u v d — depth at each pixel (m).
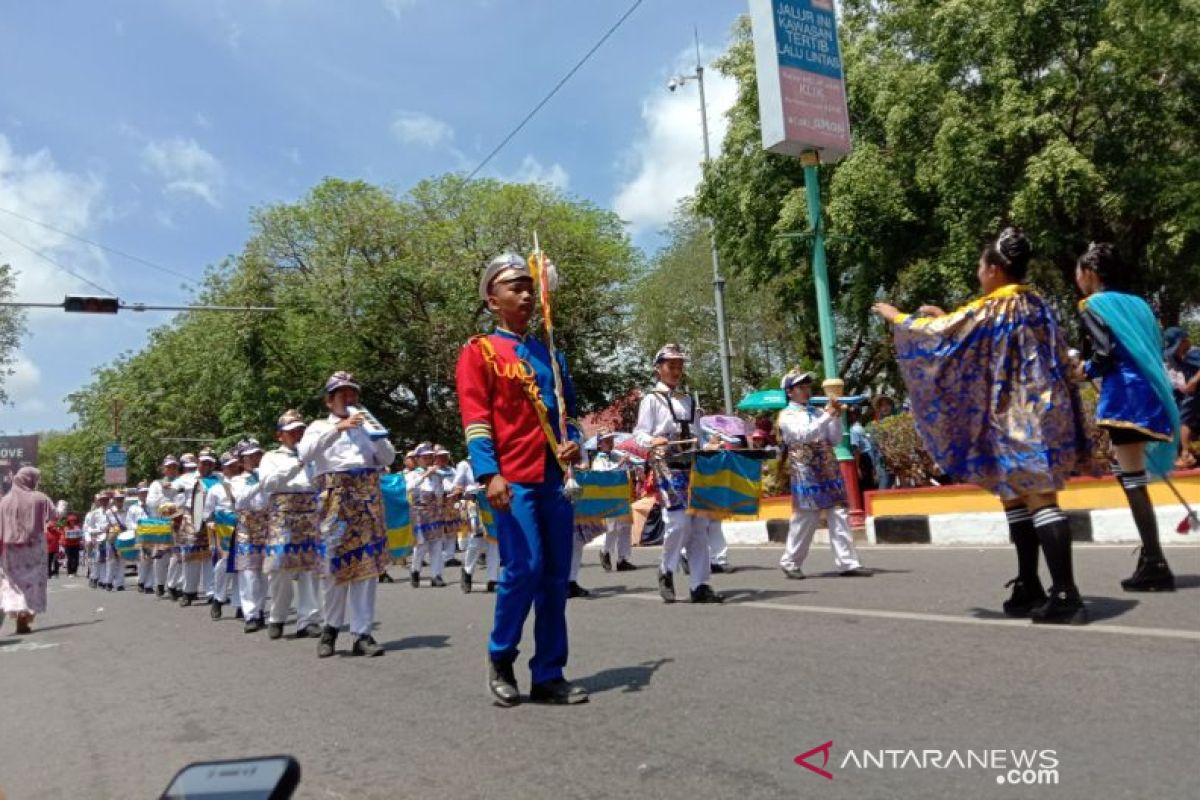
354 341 32.66
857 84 20.86
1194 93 18.73
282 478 8.41
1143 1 17.61
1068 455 5.26
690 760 3.60
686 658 5.44
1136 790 2.91
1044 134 18.22
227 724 5.22
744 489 7.91
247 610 9.88
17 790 4.39
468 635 7.59
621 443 12.79
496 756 3.97
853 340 28.56
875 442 14.25
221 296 34.66
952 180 18.62
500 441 4.88
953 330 5.39
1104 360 6.12
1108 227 19.66
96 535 22.16
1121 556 8.26
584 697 4.69
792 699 4.27
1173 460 6.25
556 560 4.91
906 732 3.64
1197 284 20.20
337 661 6.93
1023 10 17.98
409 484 13.41
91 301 17.77
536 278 5.30
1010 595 6.48
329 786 3.81
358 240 33.06
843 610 6.52
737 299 32.56
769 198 22.92
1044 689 4.00
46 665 8.68
